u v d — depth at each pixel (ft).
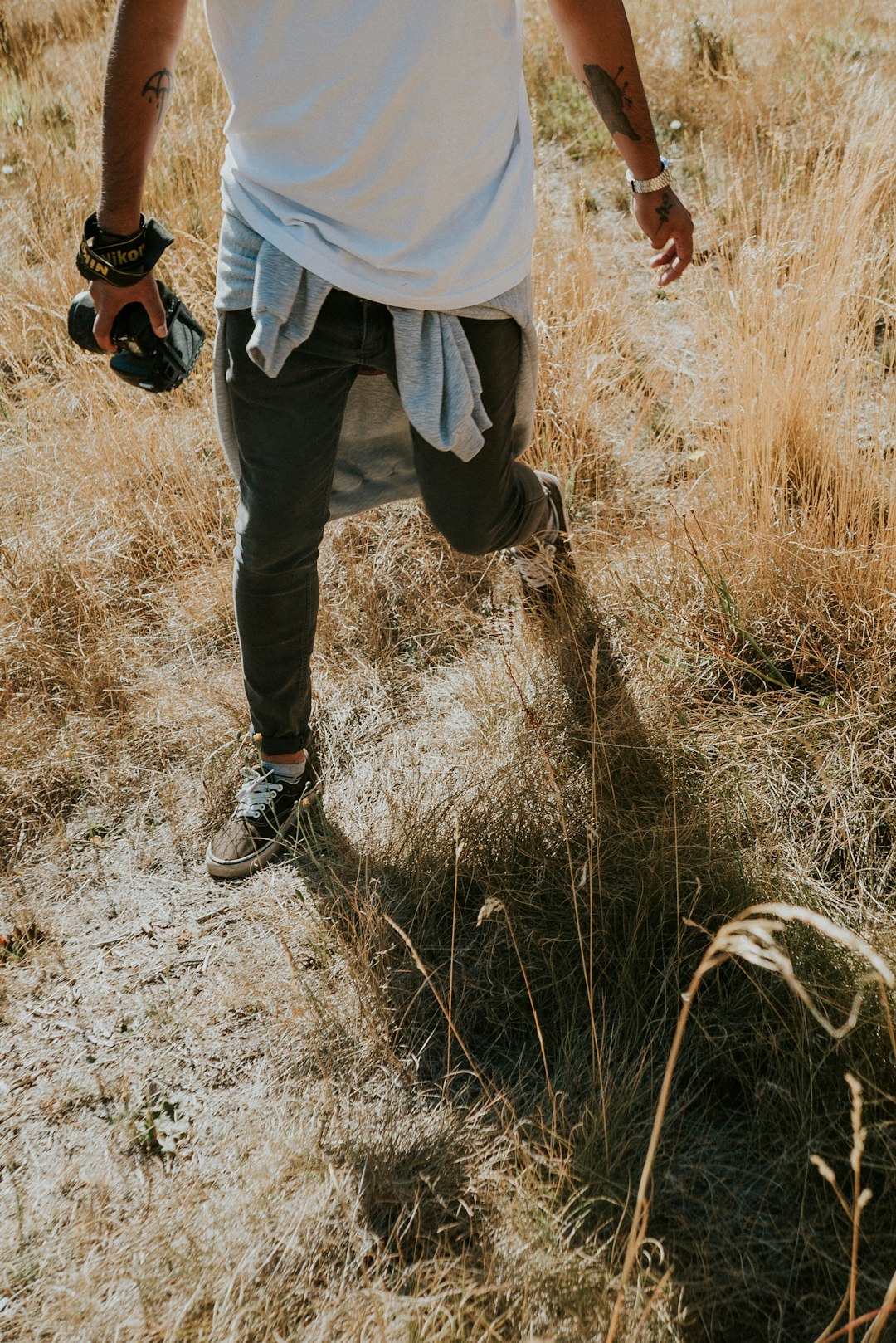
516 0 5.23
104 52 18.84
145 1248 4.85
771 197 11.72
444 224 5.32
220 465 9.96
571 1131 4.96
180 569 9.04
